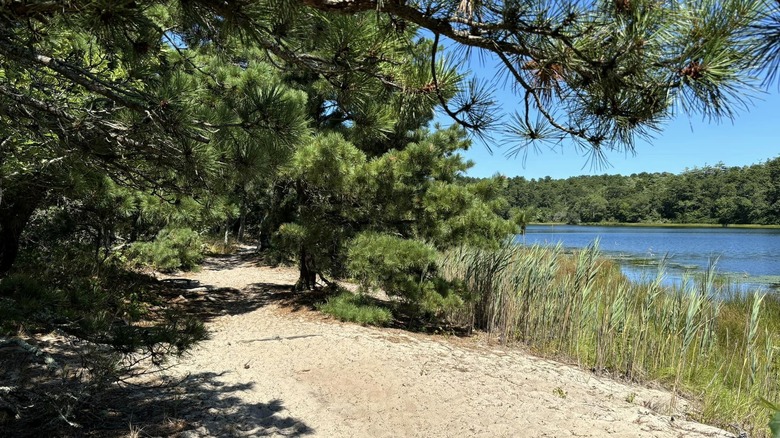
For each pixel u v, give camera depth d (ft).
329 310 24.73
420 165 23.80
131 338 8.98
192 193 10.66
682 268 60.59
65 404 9.87
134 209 20.43
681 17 4.06
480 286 26.14
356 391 14.56
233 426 11.50
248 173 8.32
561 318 22.48
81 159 8.20
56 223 25.52
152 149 7.79
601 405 15.06
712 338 20.92
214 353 17.51
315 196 26.61
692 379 18.67
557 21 4.78
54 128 7.61
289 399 13.66
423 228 24.79
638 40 4.31
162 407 12.08
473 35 5.40
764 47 3.36
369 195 23.70
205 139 7.16
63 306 8.41
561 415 13.85
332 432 11.84
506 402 14.49
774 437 2.93
